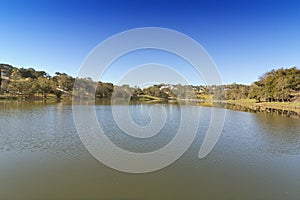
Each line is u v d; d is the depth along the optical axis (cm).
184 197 1067
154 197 1063
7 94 8181
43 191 1098
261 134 2561
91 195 1071
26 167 1395
